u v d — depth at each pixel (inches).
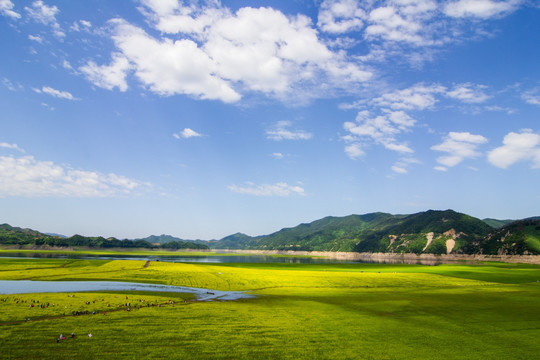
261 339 1199.6
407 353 1078.4
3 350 1011.9
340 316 1648.6
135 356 991.0
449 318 1626.5
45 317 1461.6
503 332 1362.0
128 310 1673.2
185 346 1096.8
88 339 1147.3
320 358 1013.8
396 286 3080.7
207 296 2294.5
